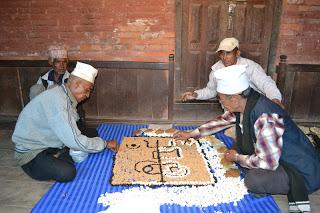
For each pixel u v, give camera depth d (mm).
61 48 3535
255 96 2303
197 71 4523
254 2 4195
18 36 4406
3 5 4281
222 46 3234
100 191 2531
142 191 2500
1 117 4676
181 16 4254
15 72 4508
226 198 2439
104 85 4488
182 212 2268
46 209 2293
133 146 3363
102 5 4219
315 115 4531
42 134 2715
